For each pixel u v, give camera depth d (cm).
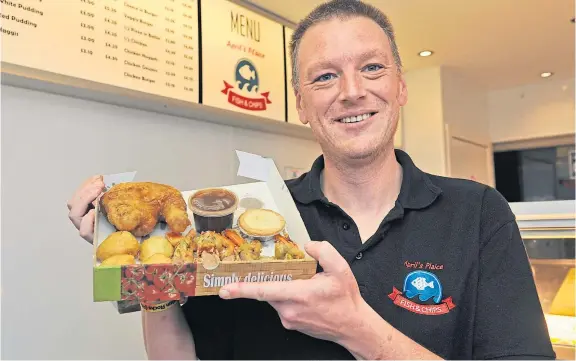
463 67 293
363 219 98
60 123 136
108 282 62
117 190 74
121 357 149
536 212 122
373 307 87
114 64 143
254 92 191
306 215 99
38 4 125
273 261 67
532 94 338
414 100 303
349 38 90
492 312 84
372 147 90
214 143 184
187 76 165
